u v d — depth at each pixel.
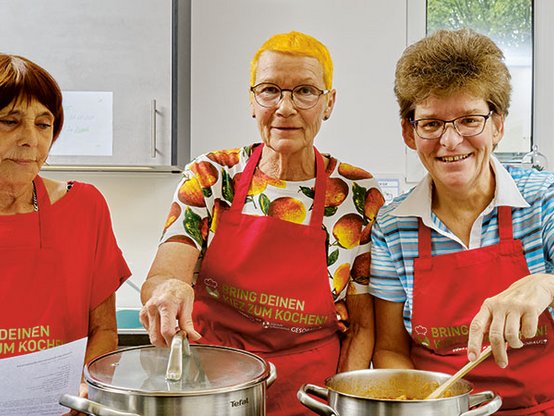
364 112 2.42
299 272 1.34
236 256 1.35
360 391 1.03
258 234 1.35
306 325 1.33
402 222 1.29
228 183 1.40
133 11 2.13
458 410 0.84
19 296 1.18
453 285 1.23
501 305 0.97
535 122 2.45
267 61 1.29
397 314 1.34
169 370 0.85
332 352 1.36
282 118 1.29
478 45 1.14
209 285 1.37
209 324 1.38
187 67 2.37
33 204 1.24
